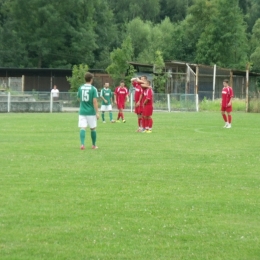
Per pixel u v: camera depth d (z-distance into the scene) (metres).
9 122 49.50
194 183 19.39
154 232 13.39
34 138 34.00
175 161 24.50
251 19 166.75
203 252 12.06
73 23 143.25
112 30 153.12
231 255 11.90
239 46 125.00
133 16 164.25
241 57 124.81
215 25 123.94
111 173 21.09
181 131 40.81
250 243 12.70
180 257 11.72
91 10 144.38
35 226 13.77
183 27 135.50
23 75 104.81
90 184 18.88
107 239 12.83
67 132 38.38
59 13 141.25
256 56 124.06
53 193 17.39
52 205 15.85
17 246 12.30
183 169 22.31
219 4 124.56
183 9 175.00
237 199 16.94
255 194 17.73
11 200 16.39
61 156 25.58
